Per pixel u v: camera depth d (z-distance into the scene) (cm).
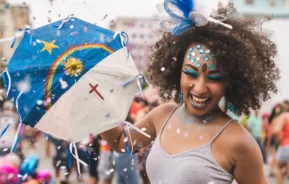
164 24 262
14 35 258
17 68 256
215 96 254
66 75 254
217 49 251
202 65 252
